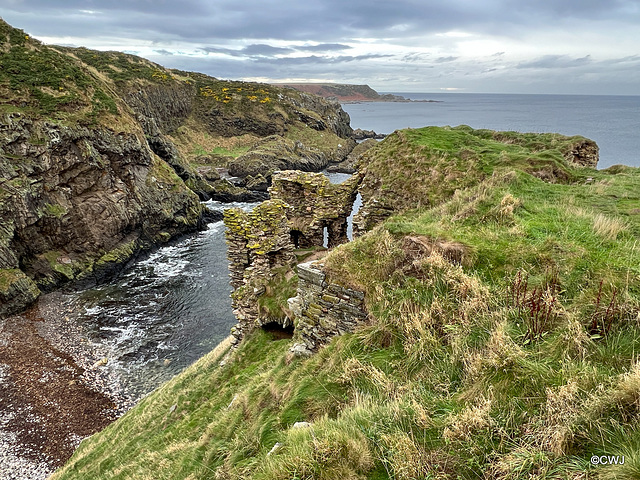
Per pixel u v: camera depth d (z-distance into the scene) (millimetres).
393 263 9172
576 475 4113
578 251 8320
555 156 19609
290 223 23531
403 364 7168
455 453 4934
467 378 6090
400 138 23812
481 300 7387
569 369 5402
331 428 5727
